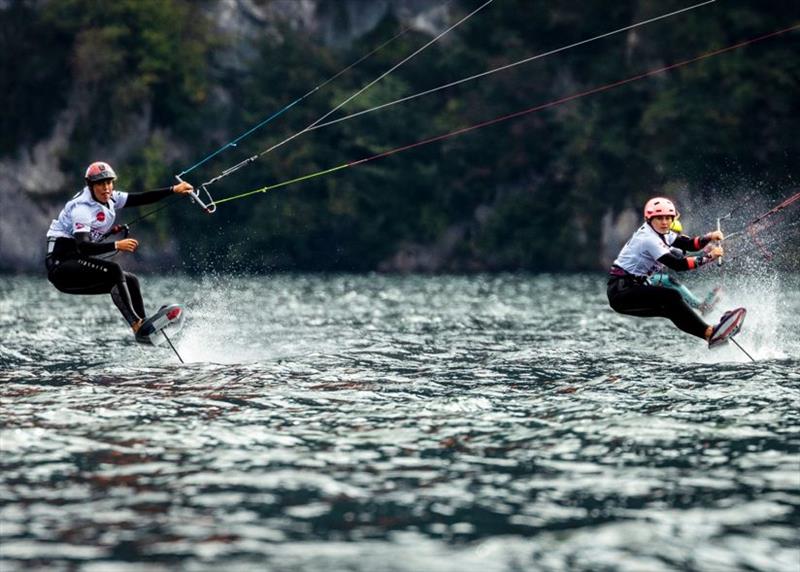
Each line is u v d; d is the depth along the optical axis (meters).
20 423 36.31
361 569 21.48
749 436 34.12
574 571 21.56
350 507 26.06
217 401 41.38
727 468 29.91
